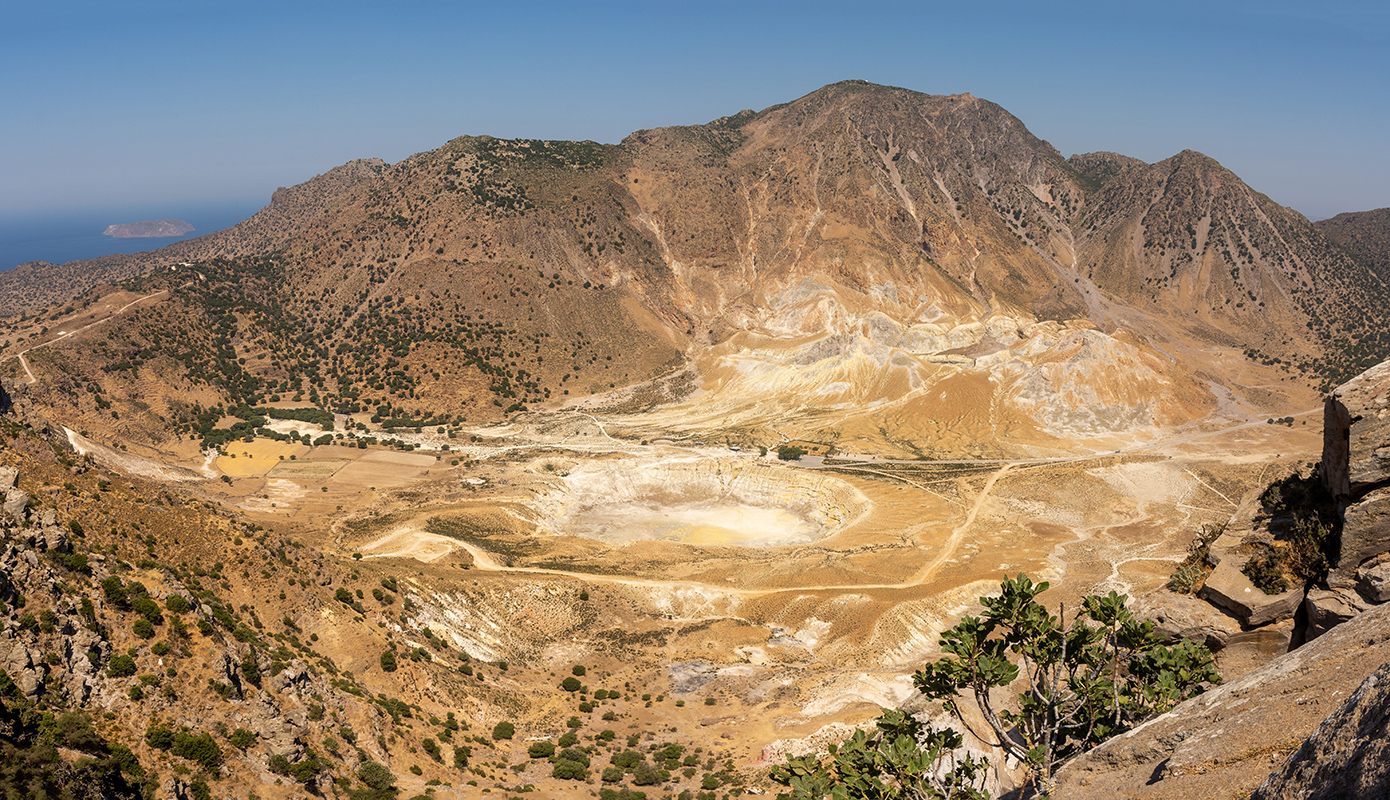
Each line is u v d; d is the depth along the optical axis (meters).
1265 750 17.20
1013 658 39.19
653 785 60.25
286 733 48.50
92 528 63.56
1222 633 28.48
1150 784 18.97
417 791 52.38
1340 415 26.53
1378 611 18.98
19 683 40.41
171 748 43.22
